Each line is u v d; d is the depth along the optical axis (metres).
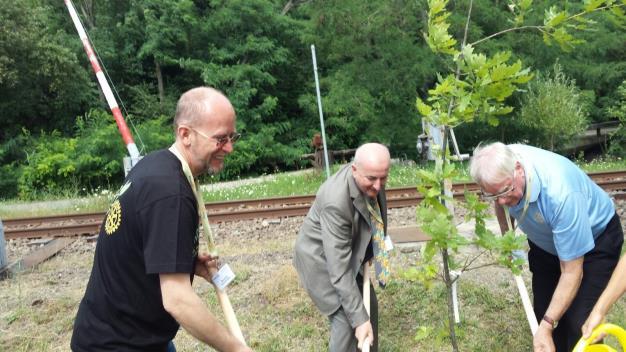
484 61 2.00
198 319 1.83
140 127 16.38
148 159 1.98
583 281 2.60
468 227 5.80
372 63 15.14
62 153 15.03
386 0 14.55
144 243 1.83
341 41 15.06
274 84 19.28
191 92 1.98
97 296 2.00
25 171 14.41
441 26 2.10
